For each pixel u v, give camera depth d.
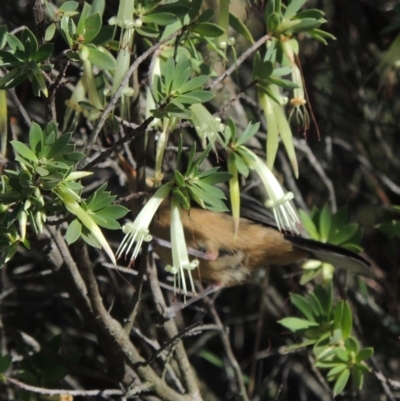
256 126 6.30
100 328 7.30
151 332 10.32
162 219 8.34
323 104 12.45
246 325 12.67
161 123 6.49
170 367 8.39
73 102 7.35
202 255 8.99
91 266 6.85
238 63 6.46
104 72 7.04
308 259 9.31
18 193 5.27
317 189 12.30
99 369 11.05
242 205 9.07
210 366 12.57
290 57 6.56
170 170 8.91
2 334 10.08
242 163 6.24
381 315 11.62
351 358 8.00
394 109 12.56
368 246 12.35
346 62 11.64
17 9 10.41
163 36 6.68
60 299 11.62
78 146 8.59
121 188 9.05
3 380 7.32
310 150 11.17
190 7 6.29
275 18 6.45
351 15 11.34
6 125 6.62
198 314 11.87
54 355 8.09
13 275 10.94
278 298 12.19
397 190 11.71
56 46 9.62
